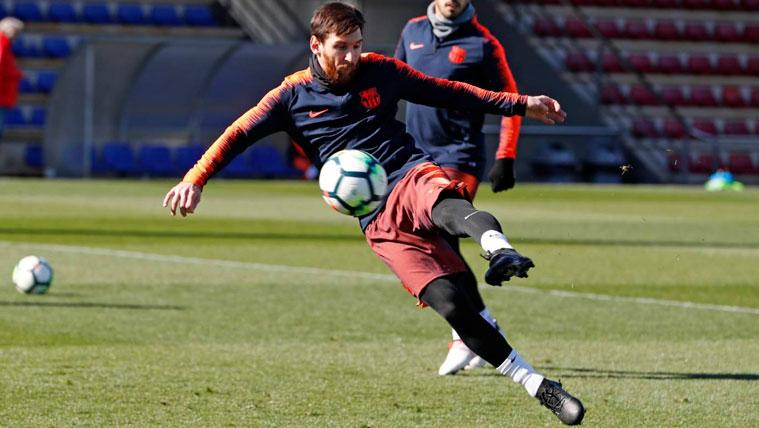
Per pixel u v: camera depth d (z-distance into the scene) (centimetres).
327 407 1509
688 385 1688
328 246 3800
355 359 1867
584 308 2517
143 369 1745
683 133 9369
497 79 2017
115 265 3136
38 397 1539
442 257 1399
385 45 7931
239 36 9438
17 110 8812
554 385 1299
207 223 4641
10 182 7494
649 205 6378
